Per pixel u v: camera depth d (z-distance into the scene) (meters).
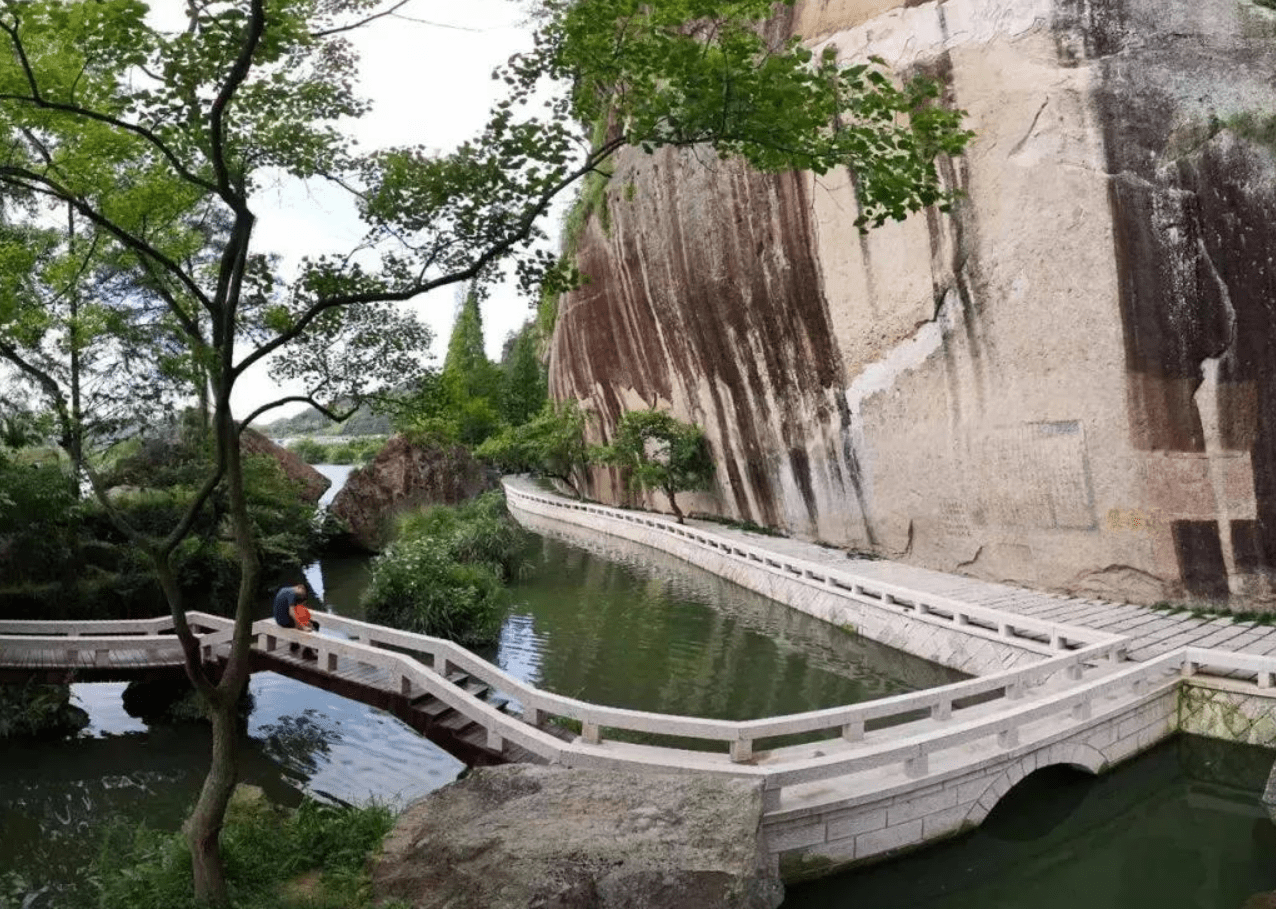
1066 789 8.79
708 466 25.25
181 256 8.33
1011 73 13.27
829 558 17.94
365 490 23.89
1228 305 11.59
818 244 17.27
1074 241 12.77
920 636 13.09
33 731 11.18
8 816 9.26
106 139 6.22
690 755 7.45
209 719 11.55
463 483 27.52
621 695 11.96
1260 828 8.21
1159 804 8.70
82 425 7.49
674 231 22.34
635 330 26.73
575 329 31.88
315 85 6.00
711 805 6.20
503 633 15.34
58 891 7.66
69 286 7.79
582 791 6.45
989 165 13.70
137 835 7.39
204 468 16.84
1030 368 13.66
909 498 16.62
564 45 5.54
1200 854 7.84
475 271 5.96
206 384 8.36
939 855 7.45
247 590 5.93
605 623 16.06
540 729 8.32
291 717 11.61
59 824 9.07
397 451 24.83
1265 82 11.45
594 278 29.00
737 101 5.55
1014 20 13.23
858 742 7.79
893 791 7.17
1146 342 12.27
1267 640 10.80
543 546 26.09
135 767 10.44
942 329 15.04
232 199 5.44
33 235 9.80
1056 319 13.15
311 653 10.89
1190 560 12.34
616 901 5.39
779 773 6.77
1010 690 8.91
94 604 14.84
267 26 5.10
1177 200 11.80
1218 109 11.56
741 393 21.83
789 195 17.70
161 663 11.33
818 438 19.08
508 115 5.60
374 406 6.60
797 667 13.09
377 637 10.33
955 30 14.01
